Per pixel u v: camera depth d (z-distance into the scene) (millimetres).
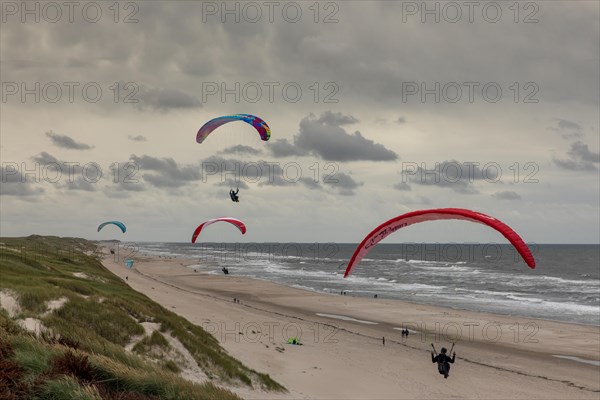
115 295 34625
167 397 12109
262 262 185250
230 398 14664
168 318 31031
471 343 48156
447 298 83812
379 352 40531
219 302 67312
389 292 91500
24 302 24609
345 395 27141
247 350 34750
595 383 35219
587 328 56844
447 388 31016
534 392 31828
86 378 11148
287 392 25500
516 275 137500
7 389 9352
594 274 143250
